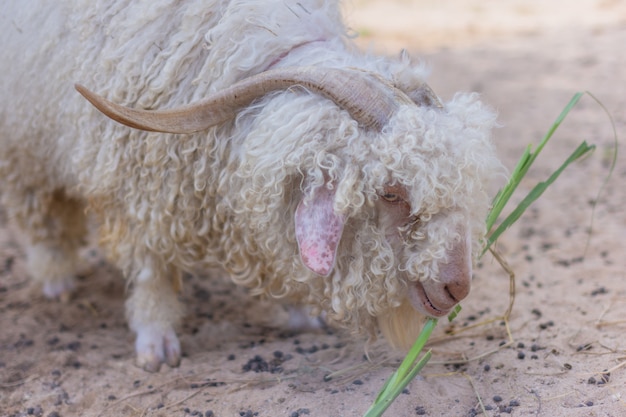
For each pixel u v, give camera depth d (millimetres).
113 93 5402
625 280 6719
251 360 5957
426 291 4691
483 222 4762
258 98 4922
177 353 6094
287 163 4574
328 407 5035
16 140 6457
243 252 5398
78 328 6980
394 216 4629
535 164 10344
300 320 6613
